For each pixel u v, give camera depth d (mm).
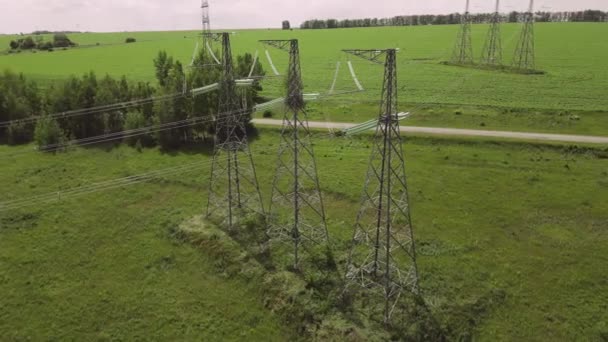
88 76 87562
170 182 62469
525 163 65188
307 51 188875
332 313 38250
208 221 51656
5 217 53812
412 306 38375
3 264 46031
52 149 73438
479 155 68250
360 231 49125
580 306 38812
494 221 51406
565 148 68062
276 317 39062
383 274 41812
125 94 82312
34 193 60062
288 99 39750
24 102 82875
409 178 61781
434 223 51031
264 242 47438
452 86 111125
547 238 48188
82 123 79125
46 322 39031
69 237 50344
